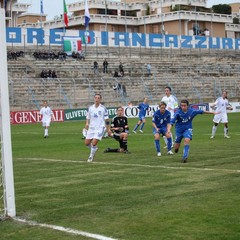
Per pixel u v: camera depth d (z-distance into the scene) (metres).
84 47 86.62
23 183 17.03
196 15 114.69
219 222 11.19
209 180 16.38
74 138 36.94
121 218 11.82
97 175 18.33
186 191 14.66
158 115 24.64
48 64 75.44
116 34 90.88
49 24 114.00
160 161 21.86
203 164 20.41
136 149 27.56
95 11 116.50
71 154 25.97
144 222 11.40
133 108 65.44
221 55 102.44
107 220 11.70
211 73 89.12
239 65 95.62
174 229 10.77
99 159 23.39
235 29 125.50
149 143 31.27
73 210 12.77
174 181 16.39
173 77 82.12
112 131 26.19
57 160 23.41
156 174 18.03
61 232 10.84
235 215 11.73
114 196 14.32
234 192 14.32
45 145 31.55
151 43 94.75
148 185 15.84
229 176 17.08
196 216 11.75
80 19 110.06
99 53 87.62
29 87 66.12
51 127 50.81
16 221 11.87
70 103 66.94
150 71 82.69
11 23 94.31
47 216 12.23
